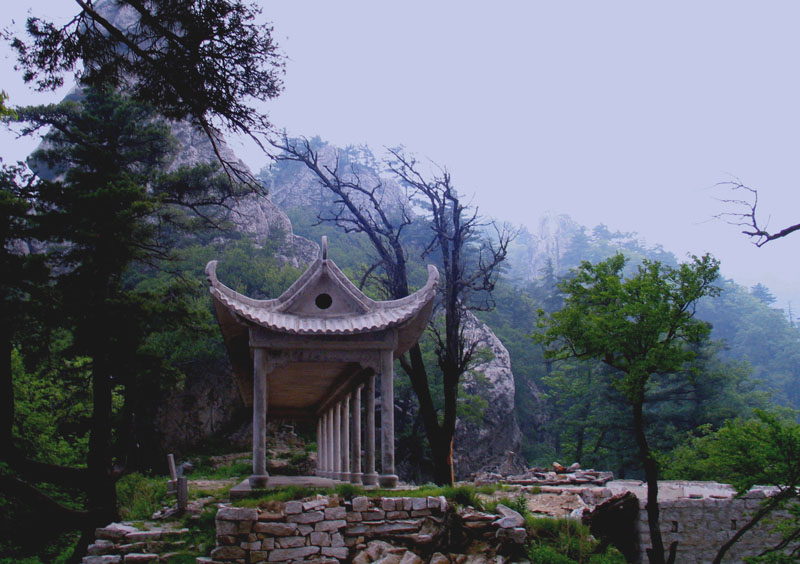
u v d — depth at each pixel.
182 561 12.24
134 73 10.67
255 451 13.63
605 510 18.20
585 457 46.66
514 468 57.56
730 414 46.69
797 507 13.66
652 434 45.75
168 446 45.47
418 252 73.88
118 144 28.33
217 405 47.44
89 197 22.84
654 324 14.85
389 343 14.41
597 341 15.25
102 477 19.31
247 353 16.44
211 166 27.42
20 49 10.23
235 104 10.22
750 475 13.62
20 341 21.67
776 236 13.13
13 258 19.17
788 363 107.75
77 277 23.33
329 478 20.03
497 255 25.48
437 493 13.12
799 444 13.26
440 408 47.56
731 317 124.00
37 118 27.27
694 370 15.20
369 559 11.70
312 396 20.69
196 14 9.85
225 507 11.85
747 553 19.08
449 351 23.70
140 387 29.81
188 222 28.98
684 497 19.69
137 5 9.90
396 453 49.09
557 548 12.73
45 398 30.02
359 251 89.50
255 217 71.62
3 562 19.19
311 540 11.84
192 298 47.56
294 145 25.98
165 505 17.83
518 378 71.12
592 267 16.19
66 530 20.86
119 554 12.91
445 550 12.23
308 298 14.88
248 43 10.01
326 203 113.19
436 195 25.45
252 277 57.34
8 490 16.77
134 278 55.25
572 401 68.75
